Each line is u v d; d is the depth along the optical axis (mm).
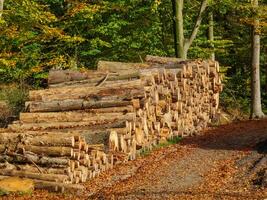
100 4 30609
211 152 18984
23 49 28156
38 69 26766
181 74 22219
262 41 41531
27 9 22062
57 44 29703
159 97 20688
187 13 35062
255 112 32406
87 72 20766
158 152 19578
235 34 42156
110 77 19906
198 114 24844
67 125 17734
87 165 16031
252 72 32469
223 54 39750
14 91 27266
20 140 15789
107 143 16578
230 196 13414
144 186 14836
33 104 18938
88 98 18734
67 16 28312
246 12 31922
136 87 18594
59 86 20516
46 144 15562
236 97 41844
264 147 18766
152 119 19953
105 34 31906
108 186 15375
